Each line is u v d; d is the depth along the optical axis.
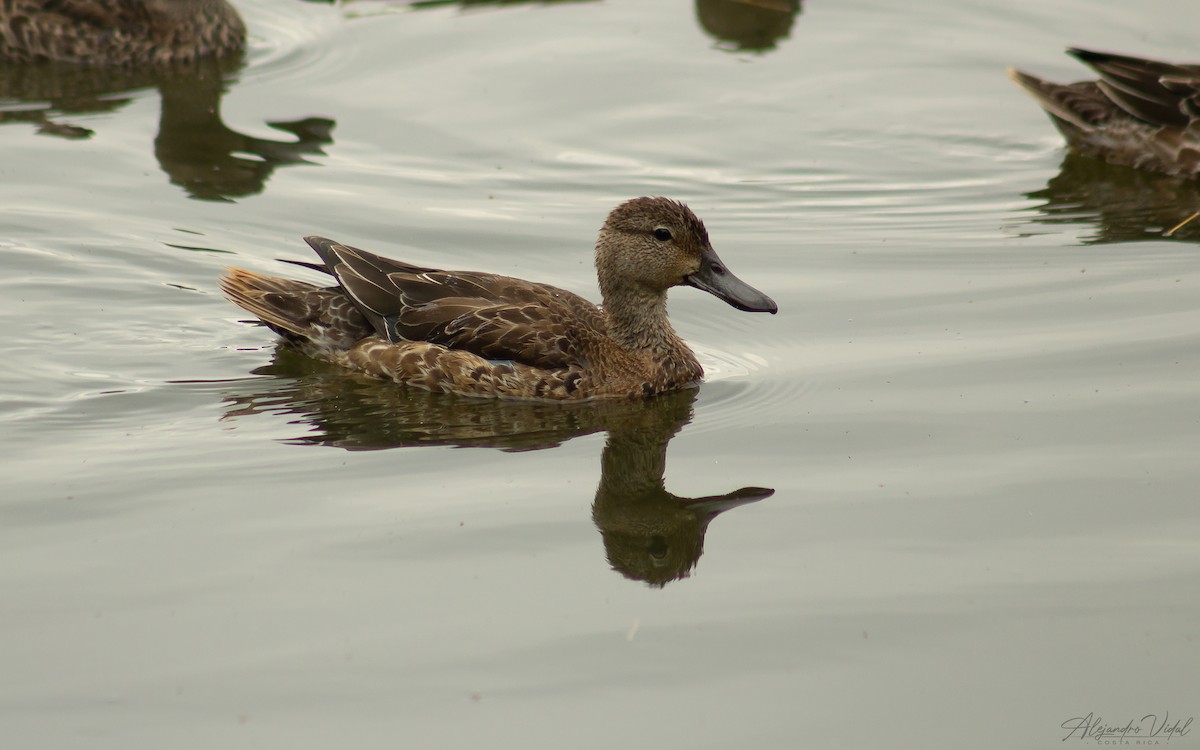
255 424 13.98
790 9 25.97
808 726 9.45
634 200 15.11
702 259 14.99
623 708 9.61
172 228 18.11
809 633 10.46
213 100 21.91
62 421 13.93
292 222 18.36
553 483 12.84
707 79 23.05
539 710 9.58
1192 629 10.44
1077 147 21.19
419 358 14.85
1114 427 13.55
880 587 11.05
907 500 12.39
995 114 22.22
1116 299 16.53
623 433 14.02
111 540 11.68
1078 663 10.09
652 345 15.12
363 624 10.52
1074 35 24.50
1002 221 18.97
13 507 12.18
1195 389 14.24
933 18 25.48
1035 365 14.95
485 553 11.55
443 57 23.72
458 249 17.78
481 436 13.88
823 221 18.92
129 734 9.30
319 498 12.45
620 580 11.17
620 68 23.36
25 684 9.77
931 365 15.06
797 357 15.52
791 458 13.33
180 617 10.57
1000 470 12.84
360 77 22.88
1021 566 11.31
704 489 12.77
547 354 14.78
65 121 21.00
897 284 17.16
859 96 22.62
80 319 16.12
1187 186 20.16
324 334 15.41
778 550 11.65
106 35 22.88
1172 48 23.55
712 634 10.45
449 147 20.59
